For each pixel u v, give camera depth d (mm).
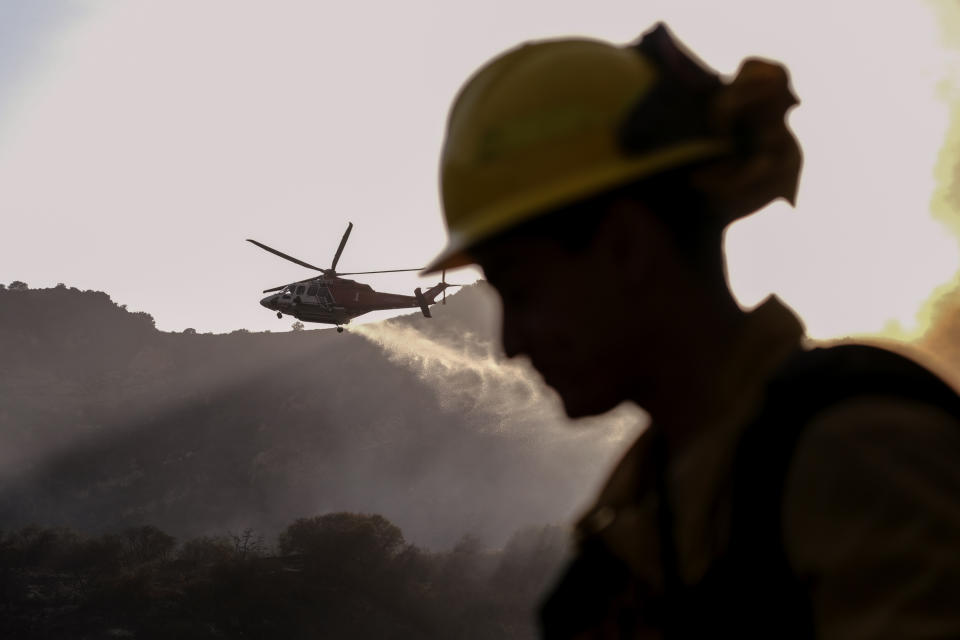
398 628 164750
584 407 1192
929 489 880
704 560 1051
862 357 1002
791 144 1188
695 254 1164
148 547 193000
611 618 1200
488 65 1272
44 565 181125
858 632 866
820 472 936
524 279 1188
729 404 1143
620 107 1160
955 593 833
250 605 160000
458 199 1221
